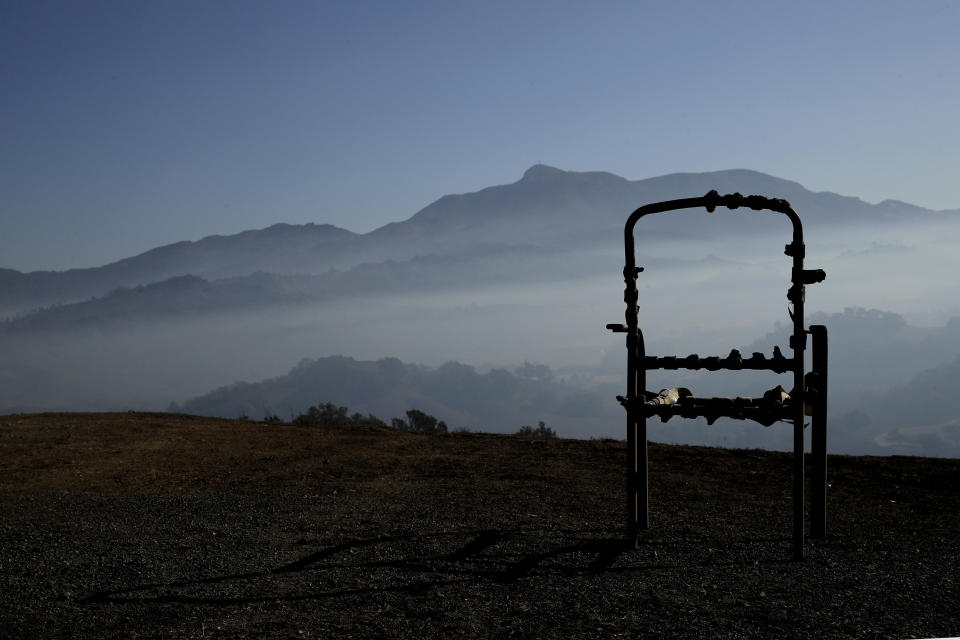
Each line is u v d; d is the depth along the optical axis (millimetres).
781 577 4891
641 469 6215
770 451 10047
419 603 4438
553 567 5172
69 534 6230
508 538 5984
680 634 3936
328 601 4477
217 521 6695
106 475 9203
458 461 9867
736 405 5348
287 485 8477
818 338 5582
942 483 7844
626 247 5586
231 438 12172
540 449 10758
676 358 5480
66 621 4172
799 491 5277
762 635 3920
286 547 5766
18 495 8055
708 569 5102
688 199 5297
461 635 3938
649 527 6316
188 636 3941
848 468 8773
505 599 4496
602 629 4008
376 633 3967
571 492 7863
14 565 5270
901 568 5059
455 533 6160
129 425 13609
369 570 5113
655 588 4684
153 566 5234
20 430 12781
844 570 5027
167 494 8039
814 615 4191
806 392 5590
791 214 5164
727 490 7816
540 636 3918
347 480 8727
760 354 5332
